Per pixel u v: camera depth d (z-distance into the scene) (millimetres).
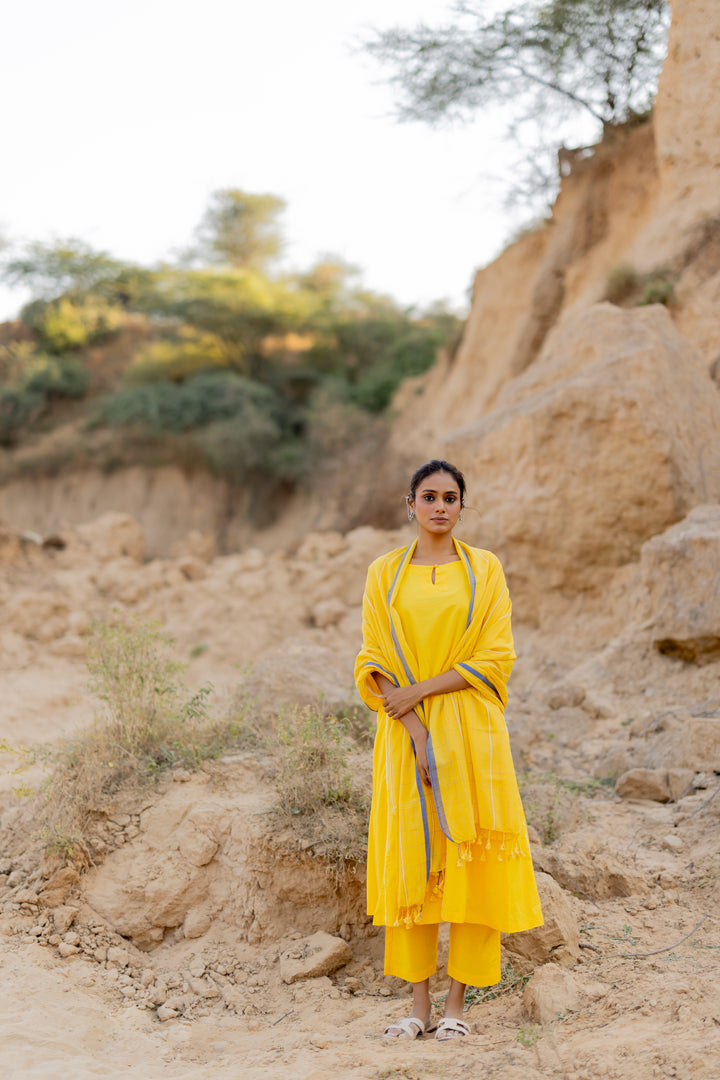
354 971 3377
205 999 3207
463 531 8133
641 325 7734
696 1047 2230
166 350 27141
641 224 11711
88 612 9945
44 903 3621
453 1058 2455
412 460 15195
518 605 7789
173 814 3912
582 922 3371
